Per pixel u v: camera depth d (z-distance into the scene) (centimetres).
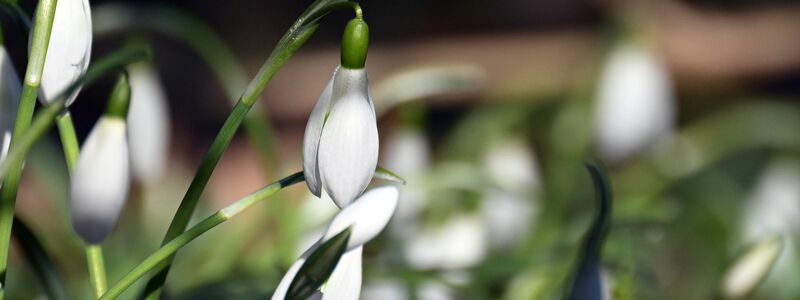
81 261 61
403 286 52
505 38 116
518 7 119
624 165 67
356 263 32
